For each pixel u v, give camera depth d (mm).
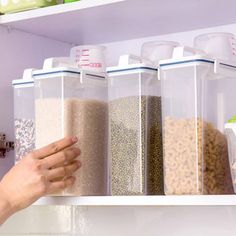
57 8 1958
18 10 2055
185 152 1640
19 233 2217
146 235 2020
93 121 1849
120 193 1733
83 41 2293
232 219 1893
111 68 1771
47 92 1824
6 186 1737
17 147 1989
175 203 1614
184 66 1649
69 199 1773
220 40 1767
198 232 1941
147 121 1726
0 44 2102
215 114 1670
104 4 1868
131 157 1722
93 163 1838
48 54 2262
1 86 2098
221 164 1678
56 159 1738
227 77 1699
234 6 1872
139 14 1961
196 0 1822
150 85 1745
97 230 2098
